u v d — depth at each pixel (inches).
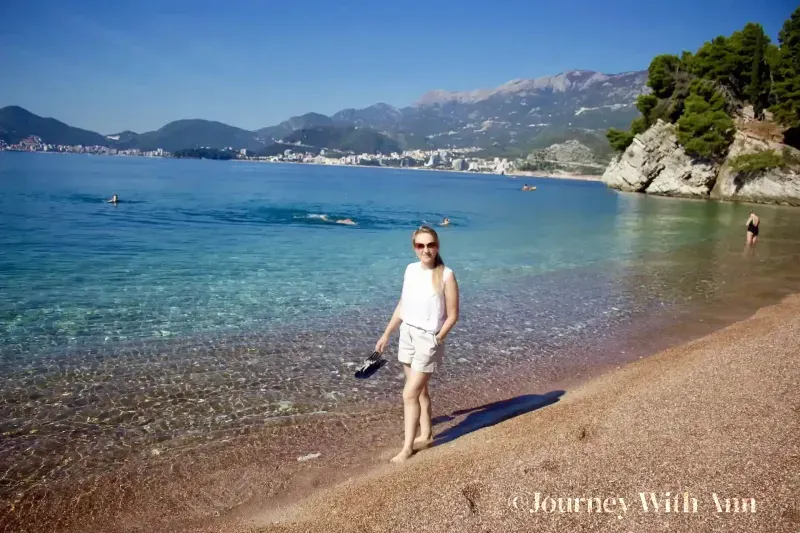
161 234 1126.4
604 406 265.1
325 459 257.3
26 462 251.9
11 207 1563.7
